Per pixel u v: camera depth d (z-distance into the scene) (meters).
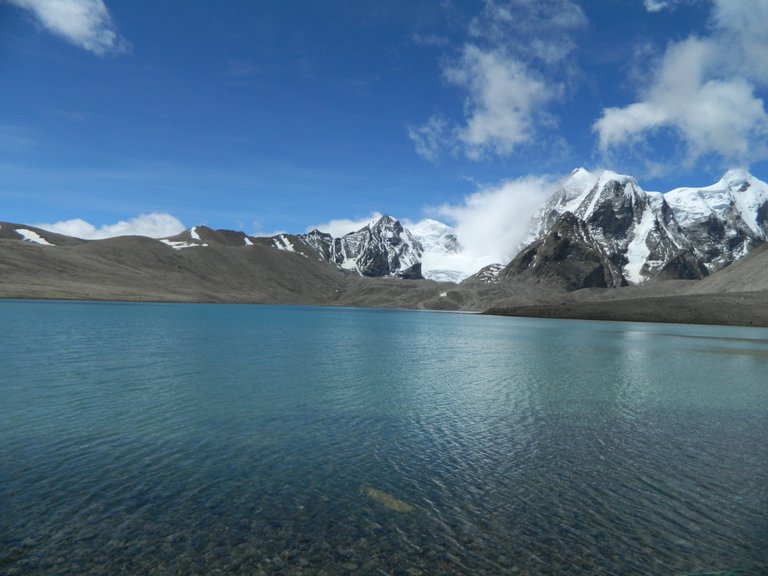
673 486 13.99
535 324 133.38
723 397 26.88
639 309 166.25
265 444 17.08
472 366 38.75
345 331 80.81
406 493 13.28
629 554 10.49
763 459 16.25
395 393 26.30
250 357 39.72
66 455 15.52
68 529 11.03
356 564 9.97
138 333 57.88
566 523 11.79
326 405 23.05
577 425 20.34
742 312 143.50
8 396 23.05
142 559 9.96
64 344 43.75
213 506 12.31
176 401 22.92
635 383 31.31
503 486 13.87
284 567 9.81
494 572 9.77
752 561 10.30
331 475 14.45
